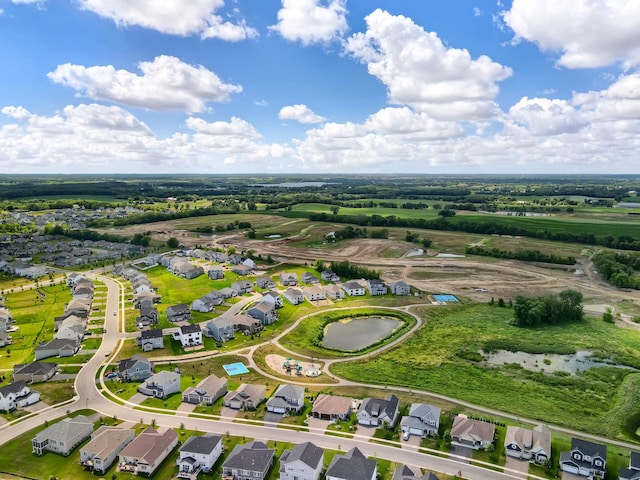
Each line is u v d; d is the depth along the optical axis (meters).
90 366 110.19
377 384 102.75
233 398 91.00
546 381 105.50
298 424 85.19
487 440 77.88
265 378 105.56
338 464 69.25
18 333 130.62
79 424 80.38
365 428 84.06
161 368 109.69
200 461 72.25
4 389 89.94
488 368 112.75
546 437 77.56
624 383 104.94
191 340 125.12
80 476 70.31
